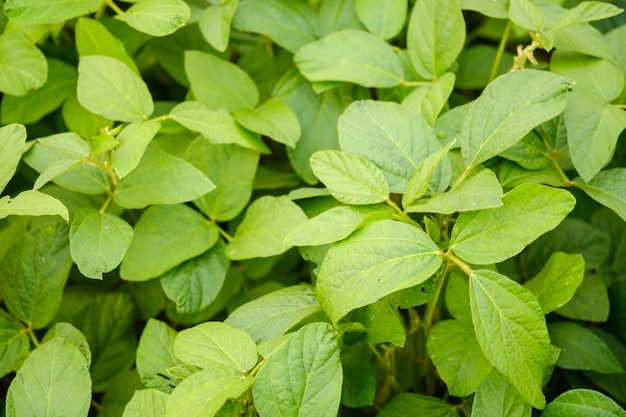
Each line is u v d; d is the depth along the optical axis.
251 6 1.23
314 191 1.13
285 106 1.20
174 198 1.13
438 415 1.12
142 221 1.16
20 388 1.06
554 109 1.06
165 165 1.14
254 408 1.05
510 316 1.04
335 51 1.19
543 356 1.04
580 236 1.23
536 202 1.04
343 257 1.04
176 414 1.01
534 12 1.14
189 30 1.30
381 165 1.09
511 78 1.08
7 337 1.14
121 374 1.22
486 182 1.04
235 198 1.17
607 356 1.13
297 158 1.22
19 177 1.31
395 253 1.04
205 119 1.16
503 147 1.07
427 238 1.04
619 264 1.26
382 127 1.10
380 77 1.19
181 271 1.15
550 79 1.07
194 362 1.04
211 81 1.21
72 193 1.23
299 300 1.10
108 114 1.13
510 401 1.06
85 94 1.13
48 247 1.16
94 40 1.19
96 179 1.15
